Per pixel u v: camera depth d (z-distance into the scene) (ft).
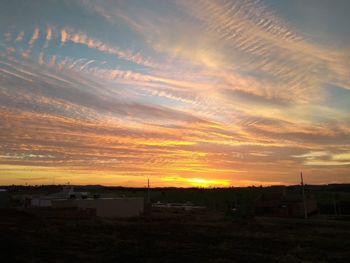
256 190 363.56
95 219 172.24
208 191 437.17
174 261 75.20
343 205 265.54
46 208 183.01
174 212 253.03
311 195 259.60
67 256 76.23
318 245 103.96
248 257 82.53
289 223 177.58
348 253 91.09
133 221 168.04
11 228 116.98
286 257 82.84
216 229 141.49
